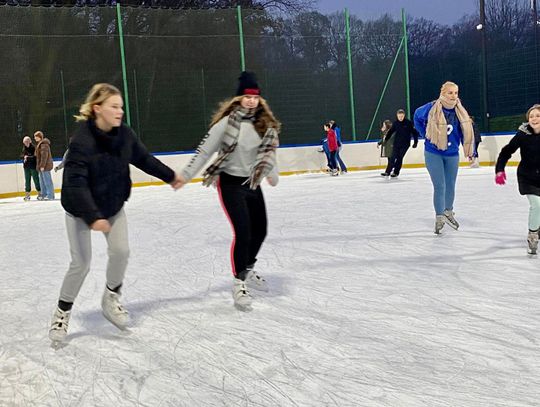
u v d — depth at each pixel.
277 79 20.75
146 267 6.16
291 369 3.31
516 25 22.98
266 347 3.67
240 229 4.36
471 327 3.85
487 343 3.56
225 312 4.43
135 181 18.66
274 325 4.07
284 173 20.19
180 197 13.81
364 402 2.87
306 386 3.08
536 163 5.61
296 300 4.64
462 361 3.30
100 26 19.34
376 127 21.62
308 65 20.98
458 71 22.52
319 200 11.48
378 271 5.46
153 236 8.16
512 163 18.61
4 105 18.55
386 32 21.61
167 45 19.86
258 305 4.54
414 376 3.13
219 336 3.91
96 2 26.00
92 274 6.02
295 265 5.85
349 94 21.33
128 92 19.59
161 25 19.84
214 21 20.23
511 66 21.16
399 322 4.01
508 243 6.44
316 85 21.05
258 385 3.13
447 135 6.89
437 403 2.81
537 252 5.93
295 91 20.91
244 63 20.45
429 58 23.20
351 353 3.50
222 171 4.33
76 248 3.80
